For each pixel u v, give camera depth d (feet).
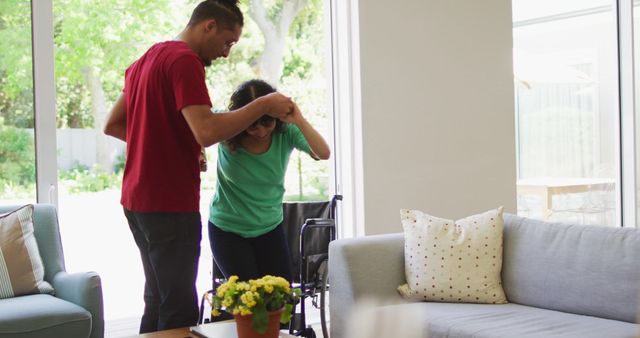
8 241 10.58
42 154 12.04
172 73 8.18
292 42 14.75
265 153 9.76
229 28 9.00
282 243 10.14
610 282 9.64
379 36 14.96
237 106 9.87
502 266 11.09
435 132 15.87
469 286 10.75
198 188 8.67
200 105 8.13
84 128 12.61
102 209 12.87
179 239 8.42
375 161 14.89
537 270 10.52
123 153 13.10
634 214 20.04
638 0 20.12
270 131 9.57
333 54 15.19
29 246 10.75
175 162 8.38
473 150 16.52
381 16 14.99
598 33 20.56
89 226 12.73
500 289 10.87
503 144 17.07
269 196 9.91
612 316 9.59
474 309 10.28
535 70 20.22
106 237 12.92
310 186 14.97
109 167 12.94
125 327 13.08
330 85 15.25
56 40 12.26
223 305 6.95
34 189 12.10
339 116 15.16
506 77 17.15
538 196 20.11
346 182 15.06
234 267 9.68
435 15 15.85
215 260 10.46
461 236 11.01
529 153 20.18
